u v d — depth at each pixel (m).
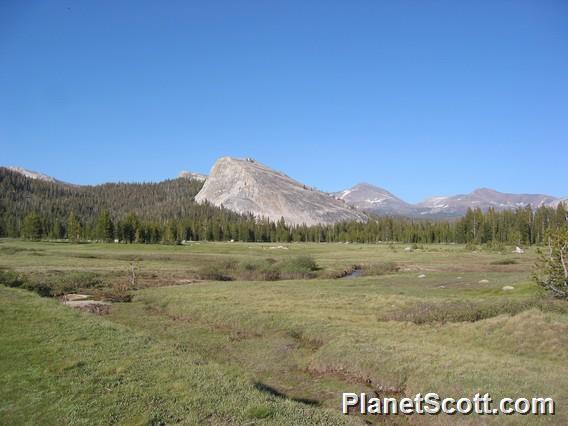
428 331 26.81
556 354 21.39
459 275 65.19
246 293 43.88
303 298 40.22
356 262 94.81
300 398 18.78
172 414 13.17
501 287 45.31
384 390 19.27
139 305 40.38
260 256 106.69
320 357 22.73
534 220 166.62
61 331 22.31
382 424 16.44
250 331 29.81
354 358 21.72
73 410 13.18
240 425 12.70
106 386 15.08
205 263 82.38
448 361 20.34
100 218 161.50
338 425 13.49
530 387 17.02
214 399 14.45
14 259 79.12
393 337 25.33
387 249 145.62
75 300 42.34
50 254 94.94
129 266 73.38
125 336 22.14
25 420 12.60
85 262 78.50
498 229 171.38
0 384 15.04
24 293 34.91
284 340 26.77
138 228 161.62
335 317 31.16
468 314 29.20
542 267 32.91
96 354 18.53
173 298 40.97
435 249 143.00
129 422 12.49
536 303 30.03
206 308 35.66
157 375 16.38
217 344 27.05
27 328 22.58
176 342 27.42
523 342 23.02
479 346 23.67
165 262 86.25
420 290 47.56
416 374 19.28
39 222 163.62
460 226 189.00
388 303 36.69
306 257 81.38
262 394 15.56
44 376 15.80
